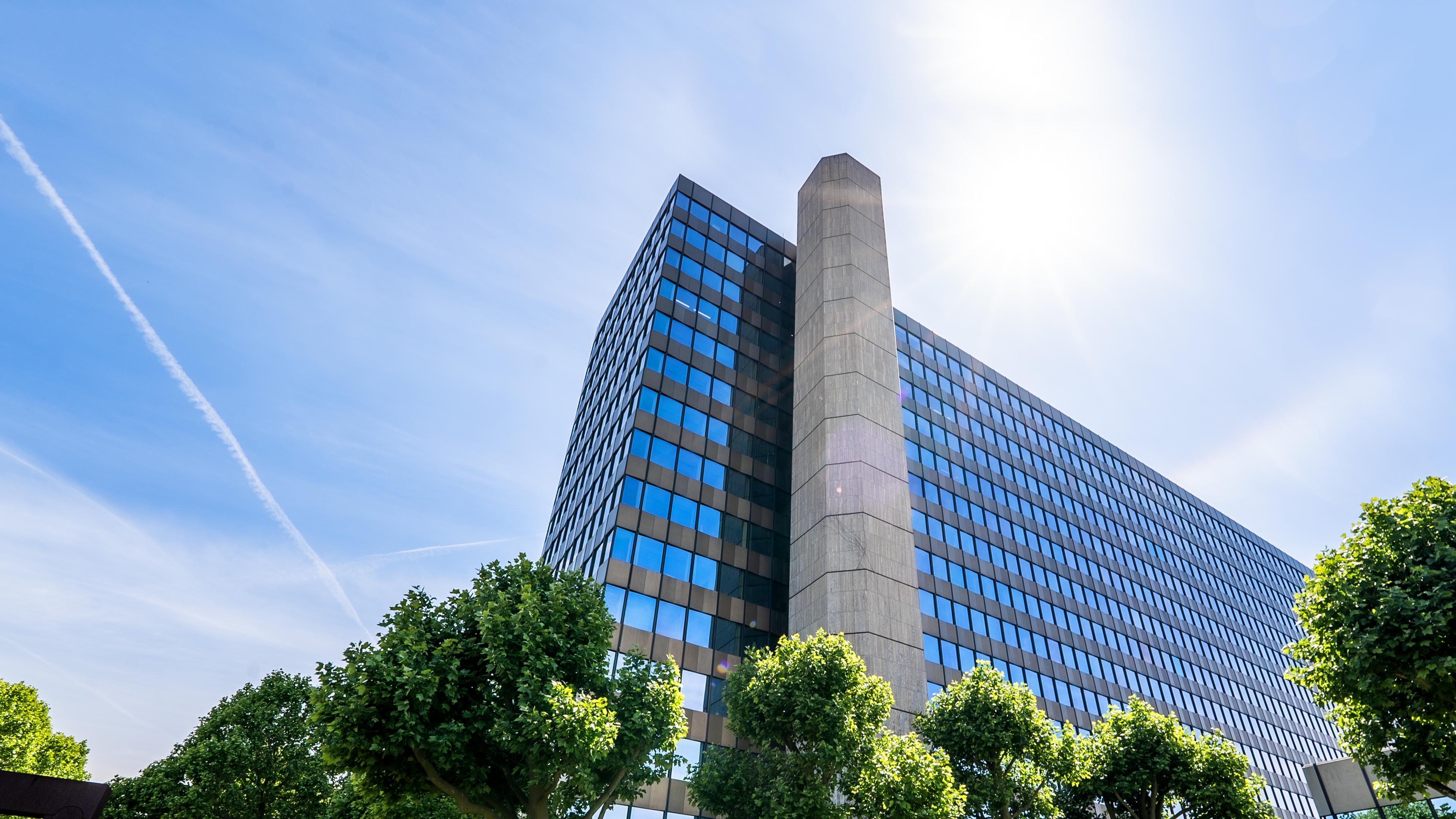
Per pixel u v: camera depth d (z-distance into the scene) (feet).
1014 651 165.17
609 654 98.22
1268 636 274.98
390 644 54.44
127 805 92.02
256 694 101.50
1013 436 218.18
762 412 139.03
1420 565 57.67
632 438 119.03
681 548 113.80
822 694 71.31
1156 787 95.66
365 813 83.20
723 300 147.54
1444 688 55.01
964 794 71.82
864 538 106.01
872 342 130.72
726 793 71.31
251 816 92.63
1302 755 241.14
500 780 57.00
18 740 133.39
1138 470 268.82
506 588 63.52
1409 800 62.64
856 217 148.66
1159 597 231.09
